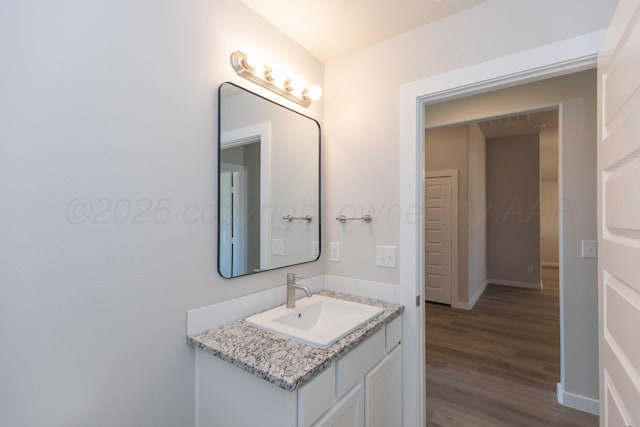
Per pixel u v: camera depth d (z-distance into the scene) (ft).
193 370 4.20
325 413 3.65
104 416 3.37
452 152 14.83
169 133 3.93
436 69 5.32
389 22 5.39
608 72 3.26
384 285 5.85
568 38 4.28
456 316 13.09
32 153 2.88
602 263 3.52
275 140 5.50
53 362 3.02
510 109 7.87
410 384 5.53
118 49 3.47
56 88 3.03
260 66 5.02
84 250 3.21
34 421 2.91
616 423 3.01
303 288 5.16
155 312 3.80
